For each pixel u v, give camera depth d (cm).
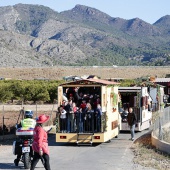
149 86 3516
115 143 2216
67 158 1767
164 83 4844
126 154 1862
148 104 2884
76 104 2300
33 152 1497
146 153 1856
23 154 1523
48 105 4412
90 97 2264
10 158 1745
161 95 4009
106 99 2206
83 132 2142
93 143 2223
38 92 5147
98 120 2134
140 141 2234
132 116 2328
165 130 2336
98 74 12575
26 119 1574
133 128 2325
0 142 2219
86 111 2139
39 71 12775
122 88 2695
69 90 2333
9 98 5116
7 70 12825
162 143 1912
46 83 6216
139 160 1702
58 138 2152
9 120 3209
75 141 2138
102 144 2188
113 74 12488
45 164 1373
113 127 2323
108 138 2206
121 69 12925
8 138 2359
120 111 2623
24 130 1539
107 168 1548
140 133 2639
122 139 2366
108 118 2220
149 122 2892
